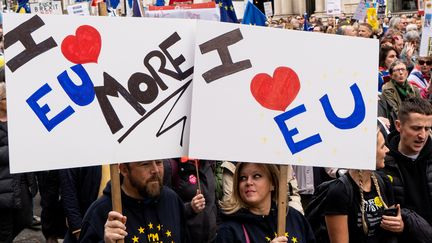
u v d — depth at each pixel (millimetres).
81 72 3627
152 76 3760
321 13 33312
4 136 6172
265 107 3830
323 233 4691
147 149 3748
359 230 4594
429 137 5035
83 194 6020
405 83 8109
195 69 3691
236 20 9016
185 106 3830
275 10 36125
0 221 6359
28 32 3525
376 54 4082
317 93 3953
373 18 16781
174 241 4094
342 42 3998
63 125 3584
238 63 3766
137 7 8070
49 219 6742
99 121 3652
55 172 6500
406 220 4727
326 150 3975
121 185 4113
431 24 9891
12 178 6238
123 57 3709
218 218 5867
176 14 7848
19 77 3508
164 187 4273
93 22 3650
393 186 5043
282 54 3865
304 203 6840
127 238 3941
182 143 3828
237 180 4023
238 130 3777
